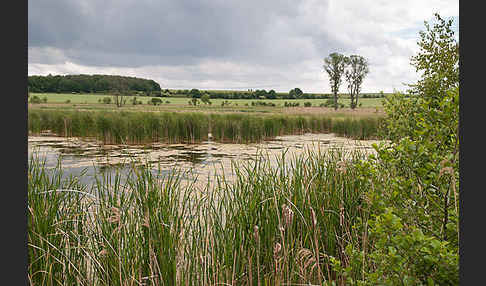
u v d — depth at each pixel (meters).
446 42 4.78
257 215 3.35
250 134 15.22
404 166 2.73
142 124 14.94
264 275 2.84
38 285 2.86
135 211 3.02
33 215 2.90
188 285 2.72
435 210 2.50
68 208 3.36
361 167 2.96
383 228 2.14
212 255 2.74
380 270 2.20
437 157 2.39
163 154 11.02
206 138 15.80
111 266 2.77
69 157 10.16
